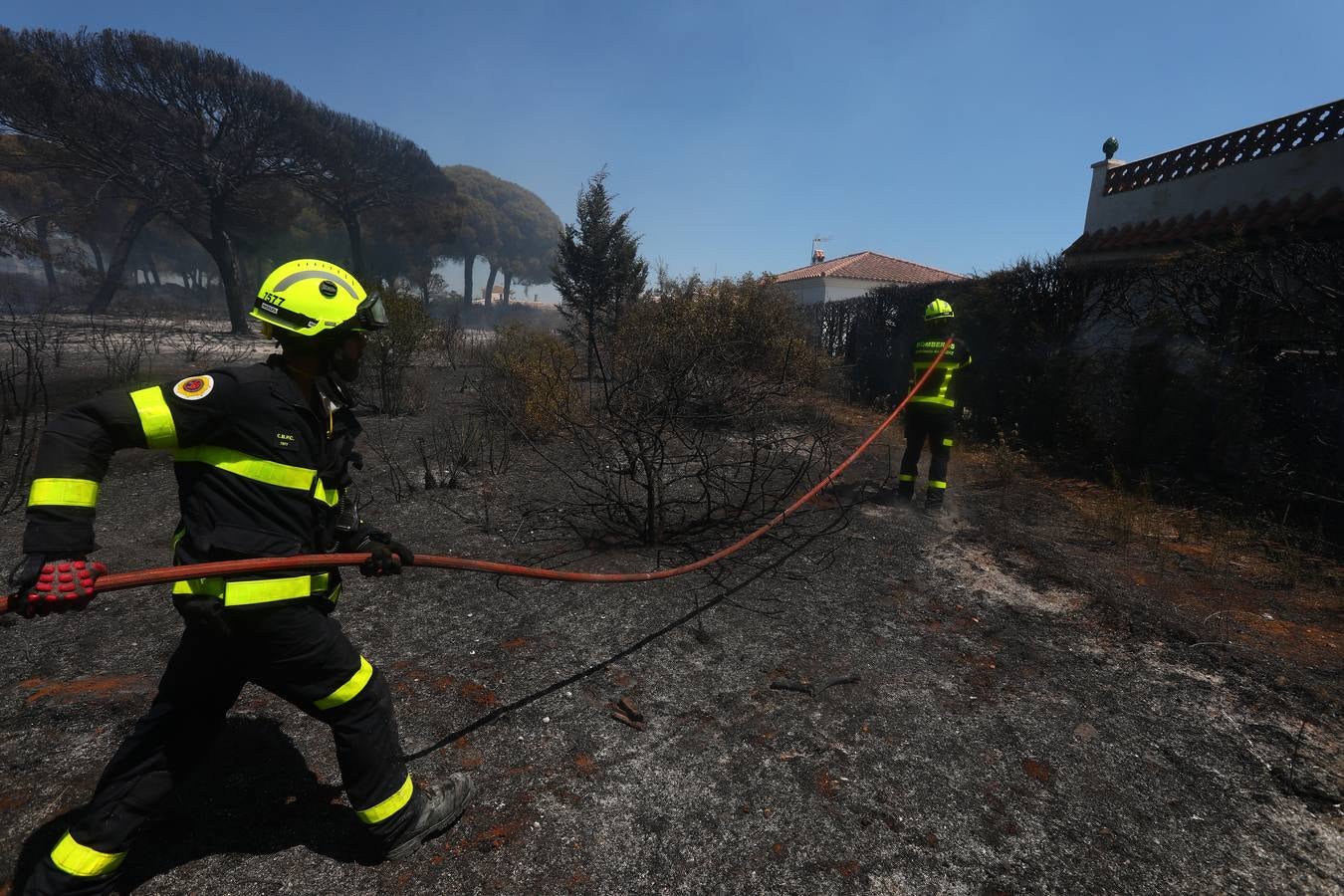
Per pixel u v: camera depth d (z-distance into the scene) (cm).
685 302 1080
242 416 156
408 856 195
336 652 173
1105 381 722
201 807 210
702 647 322
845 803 224
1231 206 898
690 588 386
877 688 293
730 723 265
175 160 2333
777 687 288
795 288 3070
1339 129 776
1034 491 643
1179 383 641
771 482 607
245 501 160
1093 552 484
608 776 234
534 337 1247
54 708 255
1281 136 841
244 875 187
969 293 929
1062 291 776
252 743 241
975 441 858
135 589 363
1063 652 331
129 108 2172
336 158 2708
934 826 216
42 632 317
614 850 202
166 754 165
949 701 286
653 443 464
